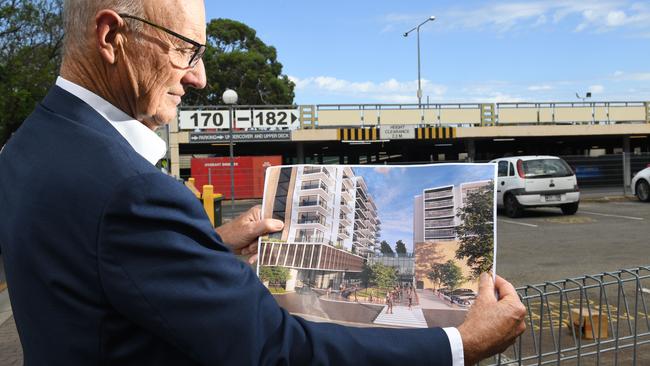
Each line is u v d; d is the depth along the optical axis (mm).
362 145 24938
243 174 19625
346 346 995
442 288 1224
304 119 19828
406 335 1046
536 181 12570
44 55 11602
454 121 20609
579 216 12719
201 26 1104
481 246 1228
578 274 6676
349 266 1297
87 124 980
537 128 21016
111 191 873
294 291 1320
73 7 1025
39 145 975
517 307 1146
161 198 892
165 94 1109
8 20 12289
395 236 1293
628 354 3615
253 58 39500
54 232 887
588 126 21219
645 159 18734
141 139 1069
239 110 19500
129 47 1020
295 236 1371
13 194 955
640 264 7168
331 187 1380
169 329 873
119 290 859
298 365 971
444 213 1274
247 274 982
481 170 1277
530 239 9594
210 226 974
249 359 911
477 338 1088
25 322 932
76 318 880
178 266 883
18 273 920
